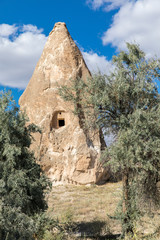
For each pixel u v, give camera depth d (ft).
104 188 86.02
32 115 102.27
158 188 36.22
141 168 34.50
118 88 36.29
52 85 101.04
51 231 36.70
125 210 36.81
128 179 37.35
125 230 35.58
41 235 31.55
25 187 32.30
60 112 99.50
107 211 53.93
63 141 95.25
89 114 40.96
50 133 96.17
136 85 37.29
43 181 34.65
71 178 91.09
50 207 59.26
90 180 90.63
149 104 38.11
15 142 33.12
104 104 37.60
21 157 34.58
